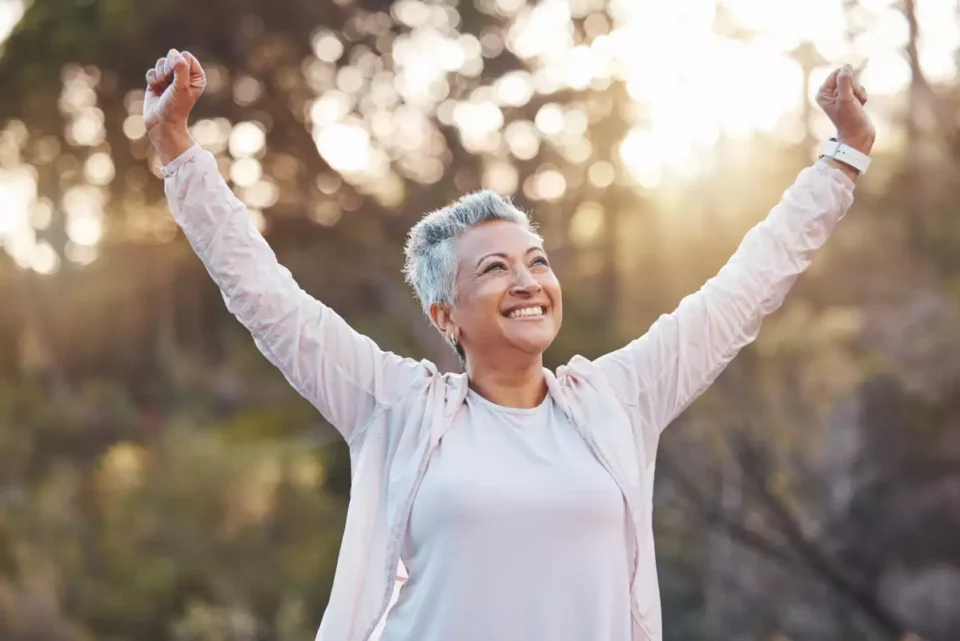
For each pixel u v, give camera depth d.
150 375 15.73
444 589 2.51
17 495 14.59
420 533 2.55
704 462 11.27
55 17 13.19
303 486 14.97
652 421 2.77
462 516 2.51
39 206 14.60
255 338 2.73
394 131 14.20
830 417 11.94
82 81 13.52
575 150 14.16
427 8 13.84
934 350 10.85
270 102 13.56
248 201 13.66
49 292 15.52
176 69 2.67
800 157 12.47
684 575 12.38
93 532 14.59
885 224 12.34
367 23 13.70
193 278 15.62
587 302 14.17
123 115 13.64
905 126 11.48
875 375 11.07
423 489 2.56
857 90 2.94
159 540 14.31
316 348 2.70
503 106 14.06
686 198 13.45
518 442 2.63
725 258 13.33
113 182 14.09
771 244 2.89
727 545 12.02
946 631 9.99
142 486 14.66
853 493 10.80
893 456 10.64
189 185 2.70
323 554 14.73
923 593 10.22
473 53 14.08
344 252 13.98
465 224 2.76
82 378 15.62
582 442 2.64
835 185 2.93
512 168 14.11
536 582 2.51
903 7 11.06
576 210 14.02
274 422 15.97
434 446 2.60
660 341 2.79
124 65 13.21
